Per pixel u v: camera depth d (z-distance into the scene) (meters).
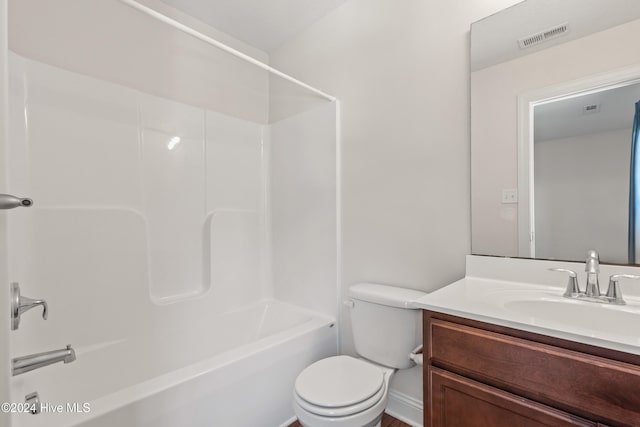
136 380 1.59
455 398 0.92
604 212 1.07
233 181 2.18
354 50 1.82
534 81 1.21
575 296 1.02
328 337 1.80
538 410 0.77
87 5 1.59
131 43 1.74
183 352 1.79
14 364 0.65
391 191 1.64
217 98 2.13
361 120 1.78
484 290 1.13
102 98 1.60
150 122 1.78
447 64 1.43
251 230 2.27
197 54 2.04
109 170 1.61
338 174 1.88
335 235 1.88
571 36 1.14
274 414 1.46
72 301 1.47
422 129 1.52
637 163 1.02
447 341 0.94
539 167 1.20
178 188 1.89
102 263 1.57
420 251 1.52
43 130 1.41
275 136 2.32
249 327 2.10
